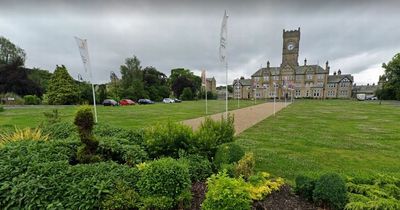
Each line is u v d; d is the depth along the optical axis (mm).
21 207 3176
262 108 34000
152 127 6277
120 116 20906
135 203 3354
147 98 59250
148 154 5473
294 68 87375
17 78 45125
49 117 8359
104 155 5004
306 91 88000
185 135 5875
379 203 3312
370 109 32156
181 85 82125
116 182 3564
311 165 6477
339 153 7844
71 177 3561
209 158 5738
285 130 12844
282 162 6680
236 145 5469
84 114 4707
